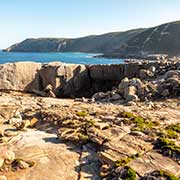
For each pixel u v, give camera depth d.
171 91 27.64
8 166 11.67
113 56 186.62
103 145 13.27
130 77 40.62
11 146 13.82
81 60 137.25
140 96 27.27
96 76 42.16
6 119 18.64
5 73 38.03
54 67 40.06
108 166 11.60
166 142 13.16
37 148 13.66
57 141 14.75
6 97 27.78
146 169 11.09
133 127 16.03
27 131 16.45
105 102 27.05
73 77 40.81
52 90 38.66
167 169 11.12
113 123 16.88
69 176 11.16
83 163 12.23
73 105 23.41
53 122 17.48
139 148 13.00
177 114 20.27
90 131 14.98
